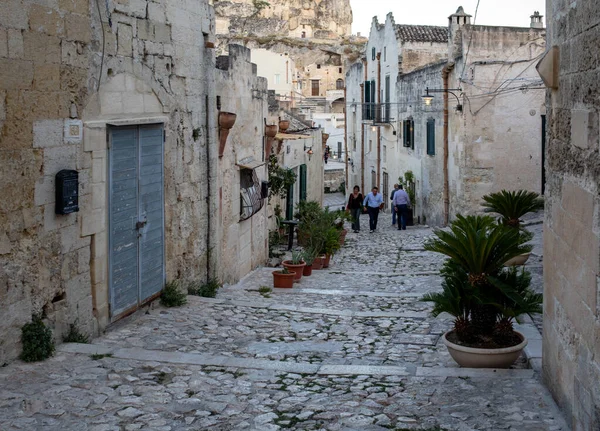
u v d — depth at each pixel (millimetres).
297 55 83062
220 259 12672
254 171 15391
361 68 40969
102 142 8336
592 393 4719
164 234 10203
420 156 27641
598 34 4648
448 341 7281
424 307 11203
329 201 49688
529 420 5566
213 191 11914
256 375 6973
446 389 6418
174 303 10250
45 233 7293
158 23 9773
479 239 7102
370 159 39031
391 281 14344
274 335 9016
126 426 5488
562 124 5781
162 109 9984
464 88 21266
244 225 14758
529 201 14570
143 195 9477
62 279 7613
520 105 21375
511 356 7020
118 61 8680
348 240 22719
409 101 29438
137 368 6988
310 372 7102
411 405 6039
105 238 8484
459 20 22516
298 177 24859
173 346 8117
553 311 6066
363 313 10547
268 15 99750
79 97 7824
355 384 6688
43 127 7195
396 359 7906
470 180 21656
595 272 4688
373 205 25422
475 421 5594
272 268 16281
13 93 6715
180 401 6121
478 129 21453
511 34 20984
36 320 7145
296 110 31312
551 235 6199
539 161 21672
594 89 4750
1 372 6559
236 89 13648
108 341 8133
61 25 7441
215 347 8227
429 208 26250
